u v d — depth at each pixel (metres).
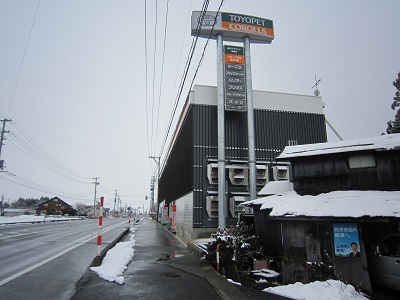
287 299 6.27
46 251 11.76
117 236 18.72
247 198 20.02
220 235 11.53
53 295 5.82
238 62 21.44
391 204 7.86
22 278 7.14
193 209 19.83
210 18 20.70
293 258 8.41
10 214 72.06
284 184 14.68
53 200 95.56
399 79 19.75
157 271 8.50
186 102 24.14
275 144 22.55
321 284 6.93
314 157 11.64
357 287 7.36
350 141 11.66
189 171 21.66
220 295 6.16
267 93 23.44
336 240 7.82
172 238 20.38
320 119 23.94
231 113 21.88
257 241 11.01
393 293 7.61
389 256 7.49
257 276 8.93
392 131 19.25
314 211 8.38
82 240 16.27
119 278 7.09
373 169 10.45
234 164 20.95
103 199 9.83
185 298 5.90
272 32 21.77
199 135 21.05
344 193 9.53
